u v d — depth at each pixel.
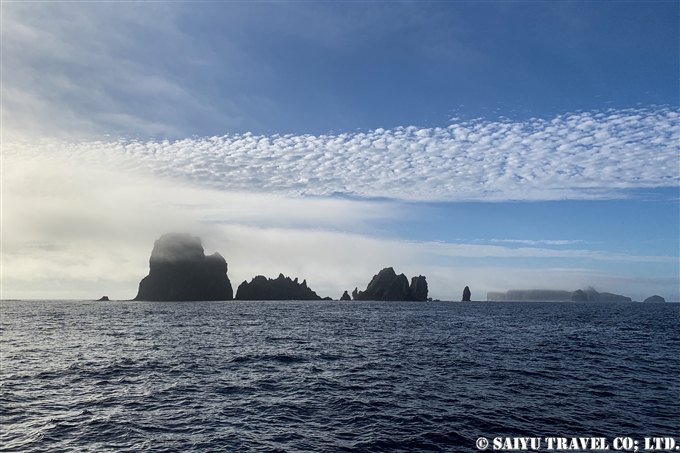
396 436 17.14
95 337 50.38
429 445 16.33
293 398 22.45
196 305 174.12
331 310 133.88
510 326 69.75
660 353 38.69
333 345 43.59
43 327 64.38
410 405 21.27
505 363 32.81
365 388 24.61
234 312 115.12
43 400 21.83
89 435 16.97
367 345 43.72
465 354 37.44
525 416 19.70
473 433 17.58
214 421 18.73
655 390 24.50
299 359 34.38
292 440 16.61
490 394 23.41
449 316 100.94
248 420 18.92
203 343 44.88
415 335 54.19
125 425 18.14
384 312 121.44
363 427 18.14
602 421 19.14
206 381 26.27
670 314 121.31
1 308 142.75
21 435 16.91
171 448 15.70
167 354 36.81
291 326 68.06
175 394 23.14
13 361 32.91
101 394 23.09
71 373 28.42
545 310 145.25
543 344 44.75
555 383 26.06
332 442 16.45
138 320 81.31
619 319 92.00
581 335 54.75
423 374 28.62
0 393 22.98
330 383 25.84
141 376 27.61
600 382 26.38
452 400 22.17
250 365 31.66
